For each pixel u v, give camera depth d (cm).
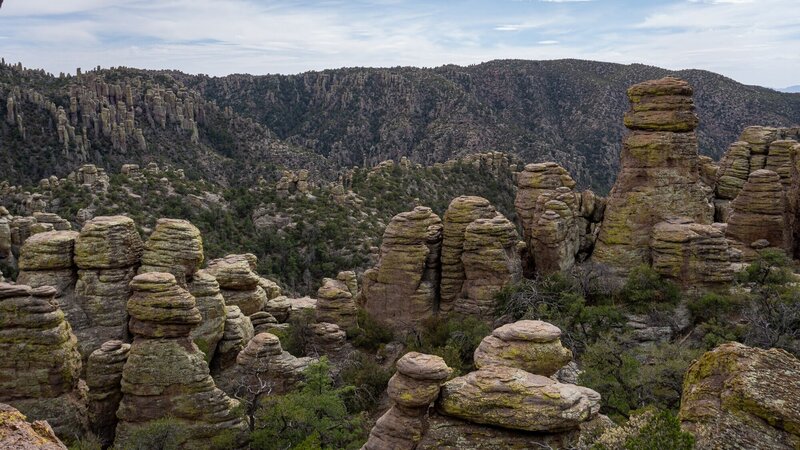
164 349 2991
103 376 3041
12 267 6266
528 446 1992
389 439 2086
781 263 4441
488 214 4647
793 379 1474
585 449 1908
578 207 4925
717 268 4116
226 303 4688
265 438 2977
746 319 3722
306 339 4559
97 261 3653
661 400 2817
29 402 2795
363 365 4122
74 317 3603
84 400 2973
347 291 4831
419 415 2094
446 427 2077
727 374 1547
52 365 2823
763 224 4981
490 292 4378
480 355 2364
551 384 2050
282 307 5038
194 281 3822
